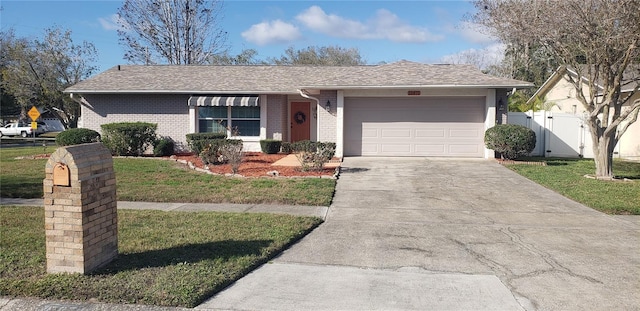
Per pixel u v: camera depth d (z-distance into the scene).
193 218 8.05
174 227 7.33
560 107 23.70
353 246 6.65
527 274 5.54
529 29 12.14
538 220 8.36
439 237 7.18
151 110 20.05
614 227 7.88
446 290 5.01
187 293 4.64
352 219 8.37
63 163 4.94
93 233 5.18
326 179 12.14
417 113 17.17
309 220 7.96
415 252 6.39
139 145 18.09
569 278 5.41
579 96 12.95
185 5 35.00
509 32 13.05
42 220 7.76
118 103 20.16
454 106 16.98
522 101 26.73
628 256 6.26
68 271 5.07
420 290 5.00
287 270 5.59
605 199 9.90
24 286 4.73
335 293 4.89
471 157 16.98
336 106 17.28
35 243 6.30
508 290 5.03
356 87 16.59
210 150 14.95
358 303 4.64
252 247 6.22
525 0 12.22
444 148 17.12
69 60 42.19
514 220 8.35
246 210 9.02
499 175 13.27
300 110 21.27
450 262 5.97
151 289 4.71
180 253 5.89
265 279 5.27
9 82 39.59
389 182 12.19
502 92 16.58
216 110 20.06
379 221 8.22
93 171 5.18
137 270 5.23
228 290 4.93
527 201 10.02
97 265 5.25
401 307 4.56
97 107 20.22
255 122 19.95
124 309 4.41
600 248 6.64
